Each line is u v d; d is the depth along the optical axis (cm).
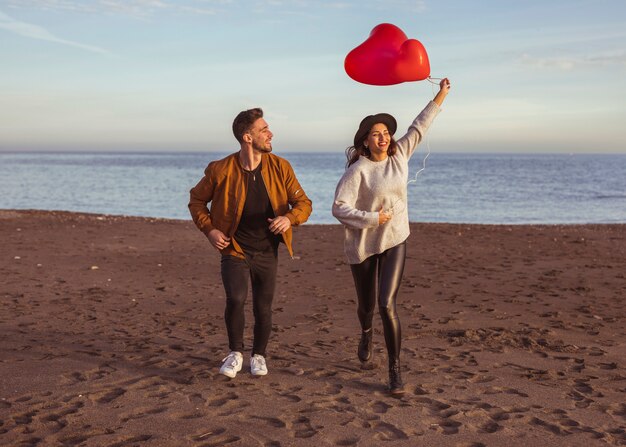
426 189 4878
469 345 566
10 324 639
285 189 455
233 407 400
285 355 527
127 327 635
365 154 461
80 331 614
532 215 2850
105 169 9994
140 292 838
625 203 3531
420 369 488
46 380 454
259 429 363
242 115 434
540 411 396
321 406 403
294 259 1154
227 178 440
